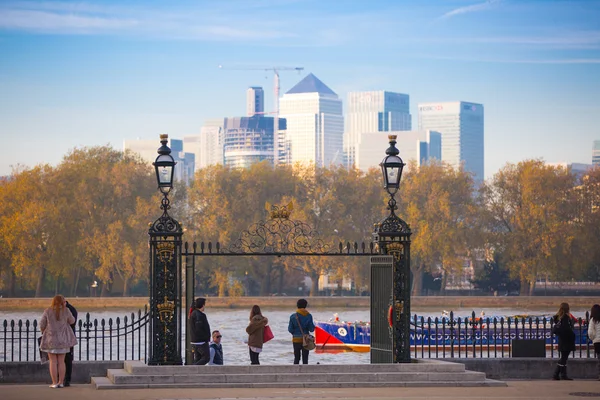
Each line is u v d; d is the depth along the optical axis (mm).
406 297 48562
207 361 49250
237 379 45281
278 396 41906
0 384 48250
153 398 41125
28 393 42875
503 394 43594
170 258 47062
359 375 46125
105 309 197250
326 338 108438
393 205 49312
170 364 46750
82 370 49281
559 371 51062
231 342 123312
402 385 45719
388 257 48656
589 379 52281
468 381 46500
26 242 199125
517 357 53688
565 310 51156
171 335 46906
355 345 107188
